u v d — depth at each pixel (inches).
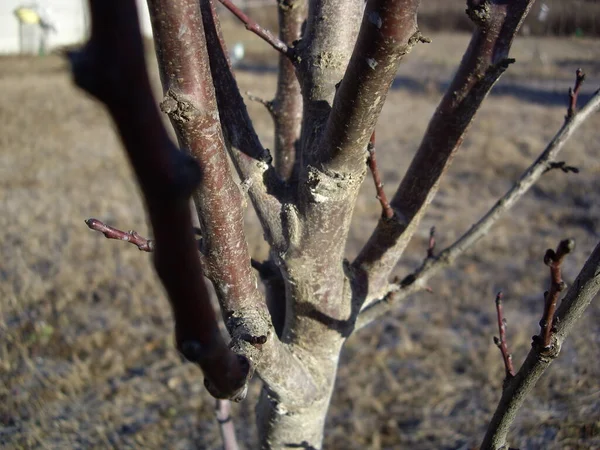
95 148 422.6
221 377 30.9
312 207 54.2
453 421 160.9
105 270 239.6
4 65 776.3
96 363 187.9
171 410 169.3
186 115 40.1
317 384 64.7
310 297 60.1
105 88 16.8
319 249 56.7
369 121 45.9
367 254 66.1
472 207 310.0
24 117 506.0
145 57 17.1
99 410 167.5
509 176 356.5
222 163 43.8
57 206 308.5
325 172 51.5
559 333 47.8
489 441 53.7
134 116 17.4
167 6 37.1
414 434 157.6
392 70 41.8
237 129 57.2
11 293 215.9
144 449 152.9
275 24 1011.9
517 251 256.5
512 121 488.4
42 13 771.4
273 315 73.3
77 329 203.3
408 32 39.3
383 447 153.9
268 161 57.7
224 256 47.3
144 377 183.8
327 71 53.8
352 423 161.6
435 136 60.3
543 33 735.7
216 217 45.5
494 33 54.9
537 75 637.9
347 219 55.5
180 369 187.6
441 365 184.4
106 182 348.2
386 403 169.9
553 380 160.1
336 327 62.7
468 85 57.0
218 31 55.9
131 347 195.8
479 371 178.7
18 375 176.1
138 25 16.8
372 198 317.7
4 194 326.3
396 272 237.0
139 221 285.9
